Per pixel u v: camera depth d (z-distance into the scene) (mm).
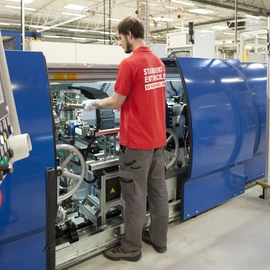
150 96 2154
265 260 2404
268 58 3312
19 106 1693
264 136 3777
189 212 2934
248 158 3426
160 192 2396
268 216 3131
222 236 2754
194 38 3965
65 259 2221
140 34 2156
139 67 2080
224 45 6520
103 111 2484
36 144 1755
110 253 2412
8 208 1703
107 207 2576
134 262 2377
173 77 3254
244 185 3596
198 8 9148
